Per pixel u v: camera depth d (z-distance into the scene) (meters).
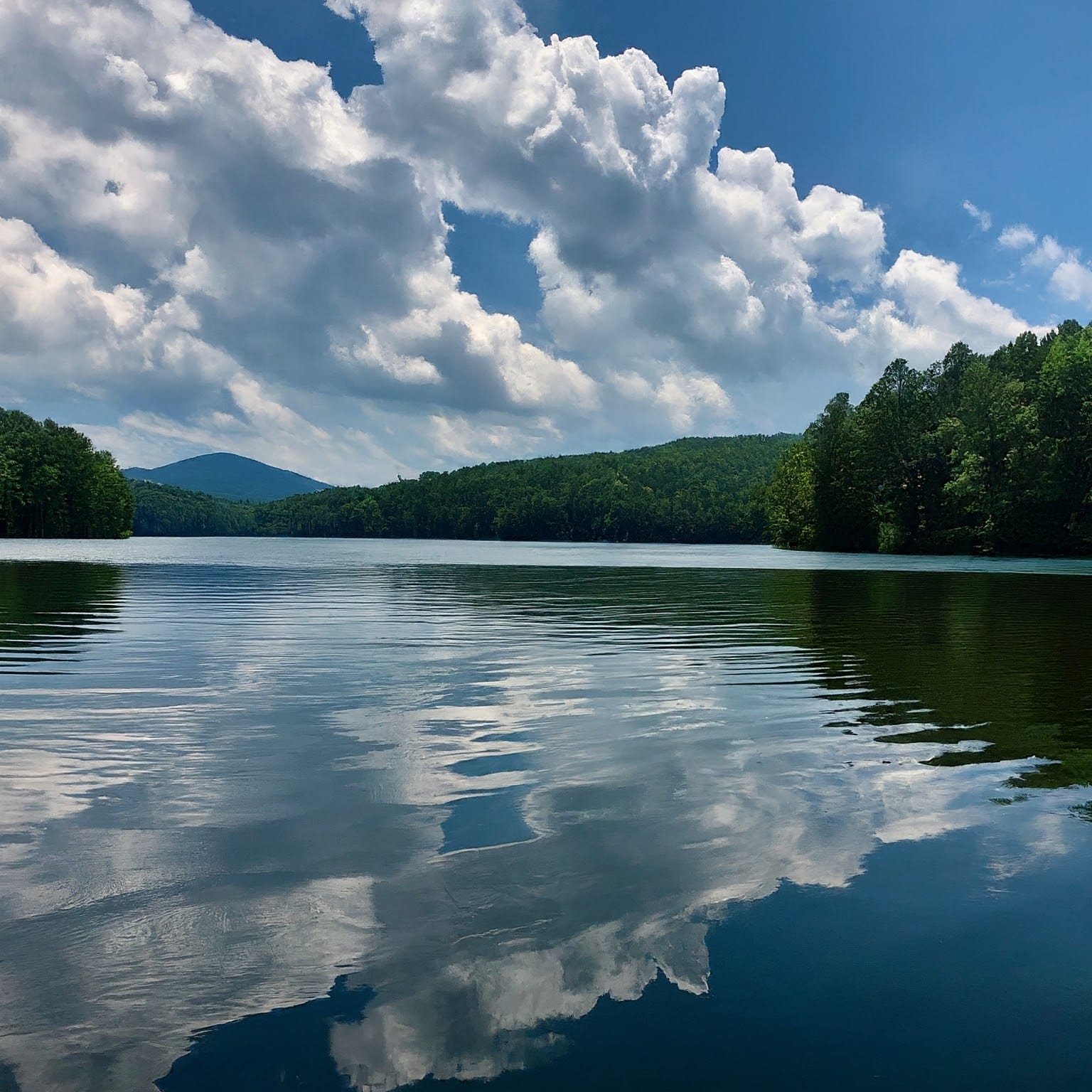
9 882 3.28
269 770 4.91
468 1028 2.35
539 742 5.65
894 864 3.53
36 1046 2.25
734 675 8.57
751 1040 2.31
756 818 4.10
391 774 4.84
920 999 2.52
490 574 34.06
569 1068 2.17
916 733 5.95
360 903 3.11
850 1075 2.17
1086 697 7.35
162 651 10.23
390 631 12.52
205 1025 2.35
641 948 2.81
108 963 2.67
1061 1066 2.21
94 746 5.48
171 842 3.73
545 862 3.52
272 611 15.99
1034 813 4.20
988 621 14.66
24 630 12.34
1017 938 2.89
